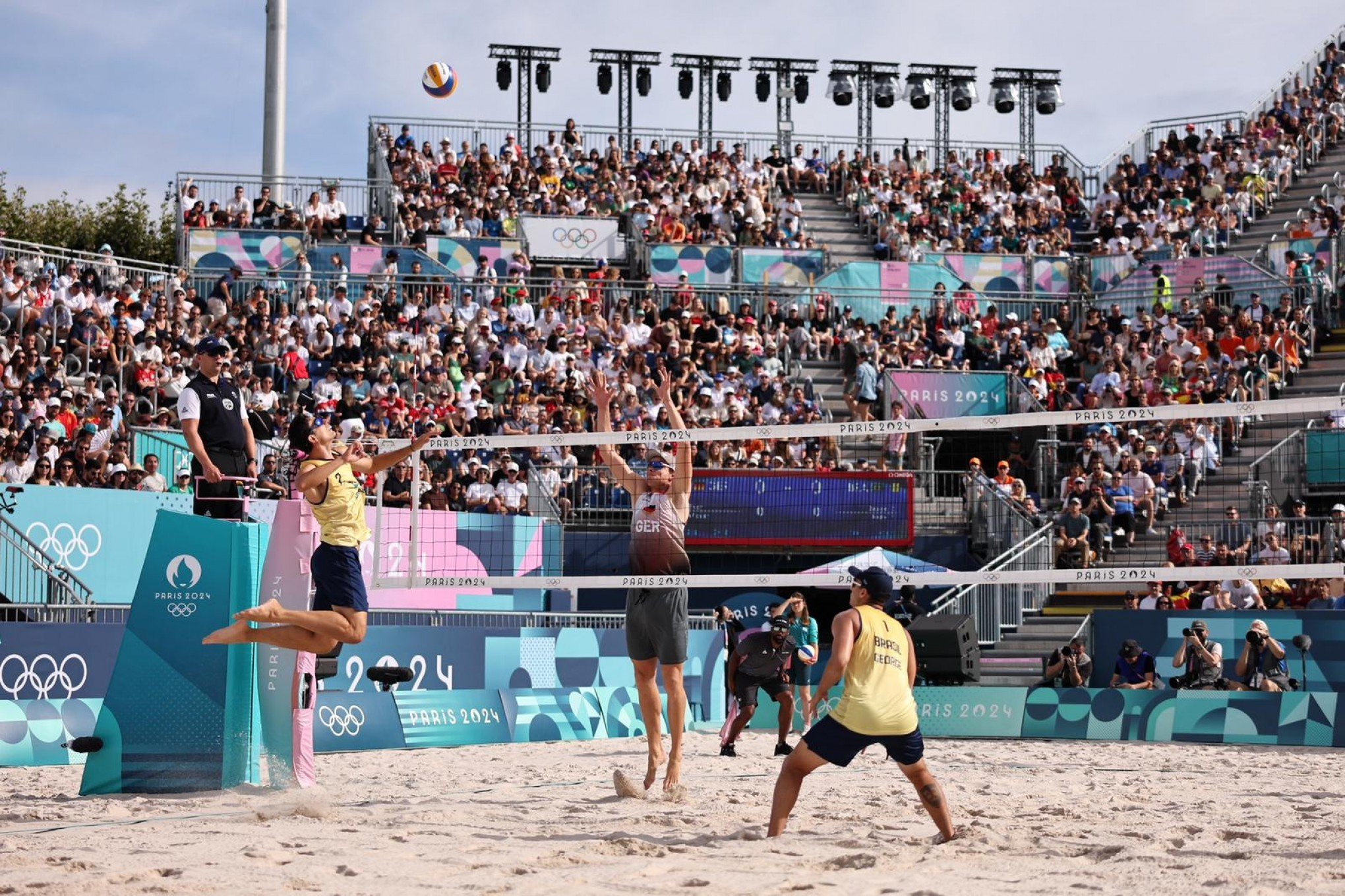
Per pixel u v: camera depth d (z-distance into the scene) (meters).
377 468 9.35
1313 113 37.19
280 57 33.47
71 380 22.00
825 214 36.06
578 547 22.95
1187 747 16.09
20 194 50.72
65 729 13.02
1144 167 37.56
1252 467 22.88
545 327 27.66
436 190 33.59
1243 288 29.28
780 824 7.76
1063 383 27.33
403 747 15.05
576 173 35.81
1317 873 6.41
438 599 20.17
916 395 26.38
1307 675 17.94
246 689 10.17
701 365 27.22
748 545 23.00
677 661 9.77
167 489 18.81
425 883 6.21
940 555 24.16
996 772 12.73
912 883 6.21
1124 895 5.95
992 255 31.72
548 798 9.91
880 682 7.59
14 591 16.12
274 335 24.55
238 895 5.93
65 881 6.15
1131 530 22.94
